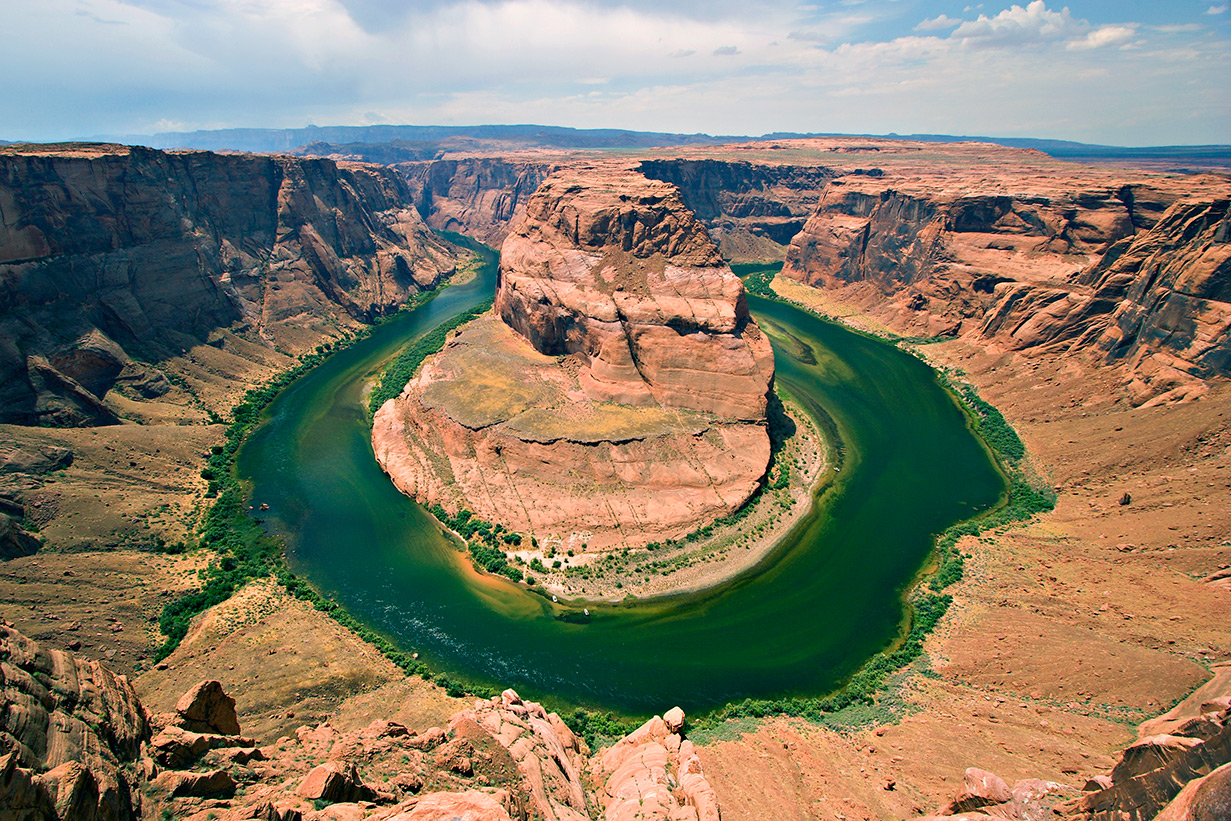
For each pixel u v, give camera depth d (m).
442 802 31.27
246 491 99.94
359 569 84.19
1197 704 48.88
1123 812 31.08
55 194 109.38
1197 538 73.25
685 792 43.22
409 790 36.53
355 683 63.03
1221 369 95.94
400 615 76.50
